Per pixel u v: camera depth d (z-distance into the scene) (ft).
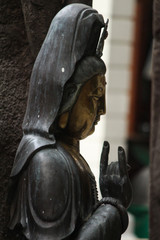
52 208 11.26
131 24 32.27
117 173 11.75
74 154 11.92
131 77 33.01
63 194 11.34
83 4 12.14
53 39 11.74
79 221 11.55
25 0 12.62
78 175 11.59
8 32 12.75
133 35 32.42
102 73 11.93
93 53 11.91
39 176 11.34
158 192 18.44
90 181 11.93
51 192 11.28
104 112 12.13
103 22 11.90
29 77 12.66
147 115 34.55
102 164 11.85
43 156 11.44
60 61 11.63
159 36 18.47
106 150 11.87
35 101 11.74
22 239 11.95
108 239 11.40
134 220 27.50
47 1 12.64
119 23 32.14
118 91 32.96
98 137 31.19
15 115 12.53
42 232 11.27
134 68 32.99
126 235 28.07
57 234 11.27
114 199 11.68
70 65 11.60
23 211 11.53
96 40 11.89
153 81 18.65
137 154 32.86
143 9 32.27
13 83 12.63
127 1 31.94
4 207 12.21
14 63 12.69
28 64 12.69
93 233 11.33
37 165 11.40
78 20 11.71
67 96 11.71
